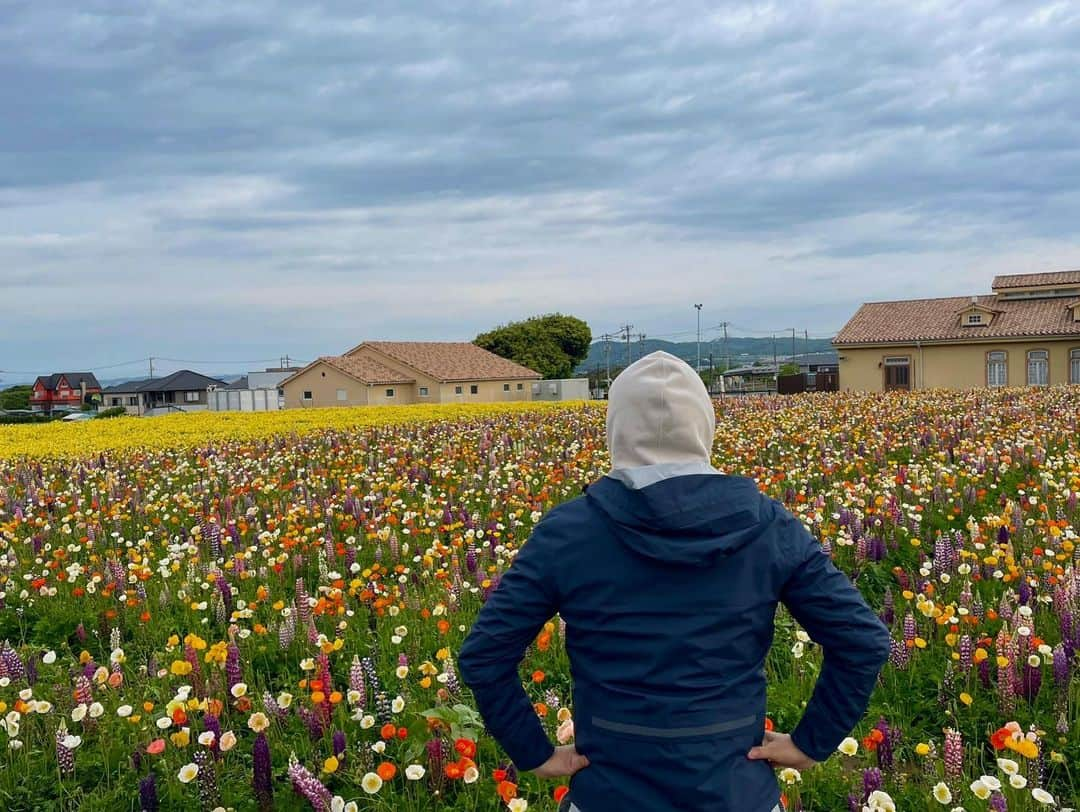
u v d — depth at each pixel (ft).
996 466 35.24
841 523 26.04
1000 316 151.84
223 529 28.96
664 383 7.34
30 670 17.65
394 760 14.10
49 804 13.38
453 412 102.06
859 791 12.48
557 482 36.65
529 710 7.44
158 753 13.47
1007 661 14.83
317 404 177.06
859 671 7.05
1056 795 12.70
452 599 20.57
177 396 326.65
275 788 13.33
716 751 6.75
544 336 255.50
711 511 6.95
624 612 6.98
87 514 33.22
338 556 25.64
